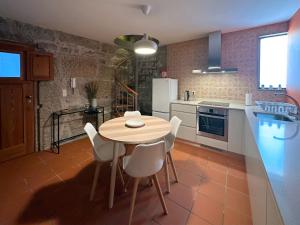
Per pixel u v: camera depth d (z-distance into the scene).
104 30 3.48
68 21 2.99
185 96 4.24
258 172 1.24
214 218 1.76
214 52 3.59
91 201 2.00
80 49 3.95
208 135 3.55
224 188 2.26
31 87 3.19
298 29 2.43
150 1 2.27
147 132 2.04
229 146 3.29
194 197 2.08
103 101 4.61
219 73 3.88
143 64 5.25
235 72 3.64
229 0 2.25
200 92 4.21
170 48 4.62
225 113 3.26
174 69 4.60
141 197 2.08
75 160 3.03
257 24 3.15
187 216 1.79
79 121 4.11
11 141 2.99
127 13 2.64
